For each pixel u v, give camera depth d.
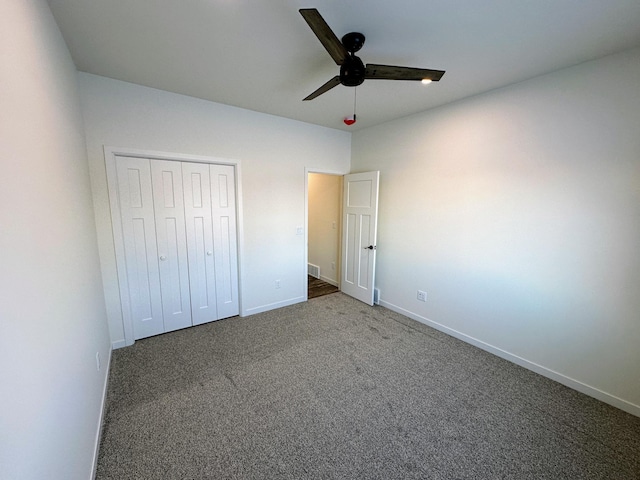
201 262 3.12
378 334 3.02
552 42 1.77
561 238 2.18
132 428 1.73
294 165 3.61
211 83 2.46
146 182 2.69
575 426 1.80
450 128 2.85
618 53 1.85
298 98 2.78
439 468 1.51
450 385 2.19
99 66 2.15
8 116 0.79
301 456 1.57
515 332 2.49
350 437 1.70
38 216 0.99
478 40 1.77
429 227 3.13
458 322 2.94
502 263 2.54
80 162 1.97
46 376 0.94
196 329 3.08
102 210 2.46
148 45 1.85
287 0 1.43
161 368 2.36
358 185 3.88
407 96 2.66
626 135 1.85
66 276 1.29
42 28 1.26
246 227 3.33
